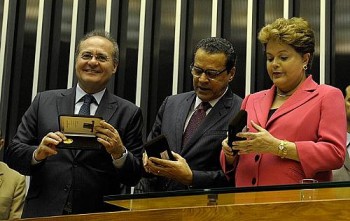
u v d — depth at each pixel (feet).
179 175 7.44
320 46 13.02
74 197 8.43
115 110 8.98
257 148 6.29
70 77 13.26
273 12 13.30
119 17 13.53
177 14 13.43
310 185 4.64
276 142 6.23
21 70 13.26
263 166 6.48
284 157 6.25
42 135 8.78
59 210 8.34
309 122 6.51
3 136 12.97
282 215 4.64
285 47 6.69
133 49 13.37
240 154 6.65
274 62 6.76
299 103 6.65
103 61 9.08
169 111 9.10
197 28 13.38
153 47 13.44
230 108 8.73
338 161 6.22
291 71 6.69
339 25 13.03
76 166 8.55
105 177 8.62
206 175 7.81
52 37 13.43
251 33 13.17
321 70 12.92
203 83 8.68
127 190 11.89
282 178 6.31
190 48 13.32
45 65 13.29
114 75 13.25
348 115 10.48
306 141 6.42
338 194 4.64
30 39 13.39
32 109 9.08
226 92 8.93
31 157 8.35
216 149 8.45
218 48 8.70
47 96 9.15
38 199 8.49
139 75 13.24
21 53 13.33
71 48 13.35
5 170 11.43
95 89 9.09
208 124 8.61
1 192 11.20
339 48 12.96
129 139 8.87
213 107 8.75
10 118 13.14
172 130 8.82
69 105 9.00
